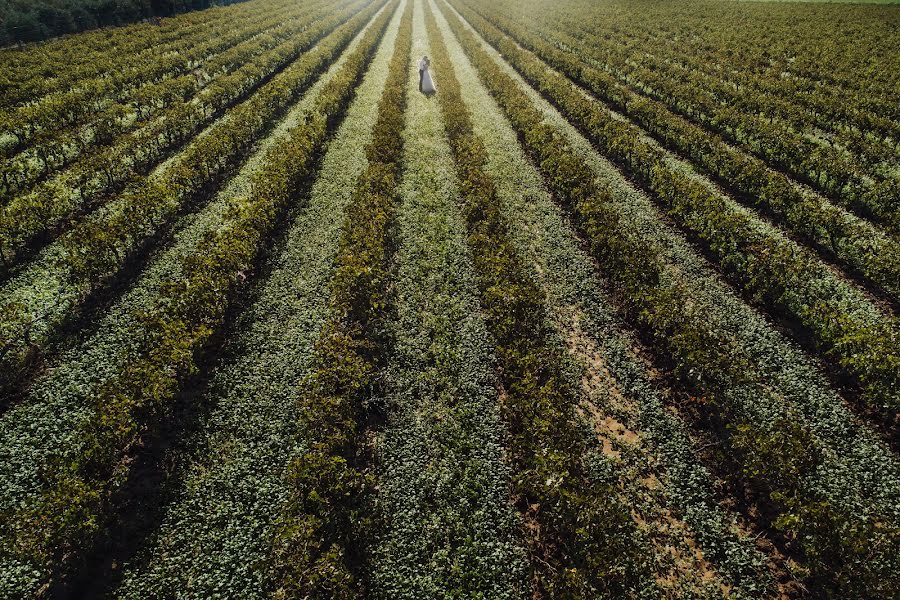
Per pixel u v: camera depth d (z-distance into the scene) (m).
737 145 34.03
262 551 12.56
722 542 12.73
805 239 24.06
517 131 36.91
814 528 11.80
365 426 15.76
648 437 15.29
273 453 14.77
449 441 15.18
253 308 20.31
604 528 12.36
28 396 16.34
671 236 24.59
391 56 61.91
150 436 15.20
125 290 21.05
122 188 28.75
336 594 11.19
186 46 61.28
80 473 13.37
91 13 70.25
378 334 18.97
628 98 39.97
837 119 35.28
